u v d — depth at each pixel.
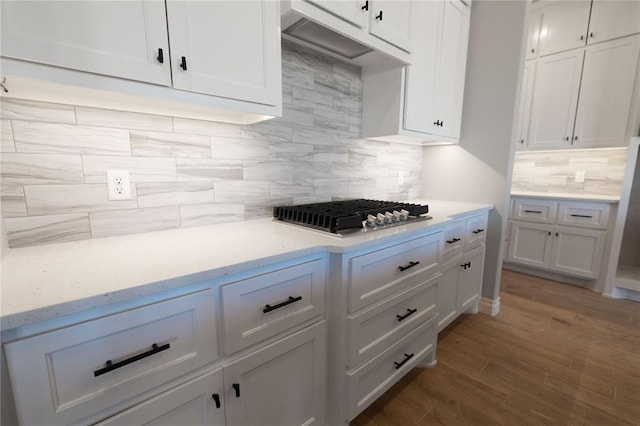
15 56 0.65
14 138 0.89
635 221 2.58
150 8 0.81
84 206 1.02
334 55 1.65
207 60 0.93
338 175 1.84
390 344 1.34
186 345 0.76
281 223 1.38
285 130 1.54
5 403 0.55
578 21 2.79
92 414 0.63
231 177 1.37
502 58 2.08
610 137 2.69
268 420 0.98
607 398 1.46
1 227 0.84
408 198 2.46
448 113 2.11
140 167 1.12
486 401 1.45
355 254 1.09
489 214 2.27
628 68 2.56
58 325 0.58
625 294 2.64
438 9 1.82
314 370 1.10
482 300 2.37
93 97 0.89
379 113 1.82
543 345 1.91
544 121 3.08
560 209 2.90
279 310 0.95
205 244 1.00
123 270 0.74
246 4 1.00
